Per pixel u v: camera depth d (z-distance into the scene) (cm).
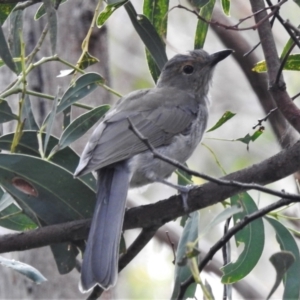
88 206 910
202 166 1883
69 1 1215
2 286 1194
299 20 1886
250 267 928
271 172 813
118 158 933
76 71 992
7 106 952
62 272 950
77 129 959
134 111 1046
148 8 1044
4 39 888
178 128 1066
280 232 944
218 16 1291
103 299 1178
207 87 1191
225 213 730
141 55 2125
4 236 877
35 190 909
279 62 835
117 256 846
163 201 874
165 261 1833
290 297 903
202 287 659
